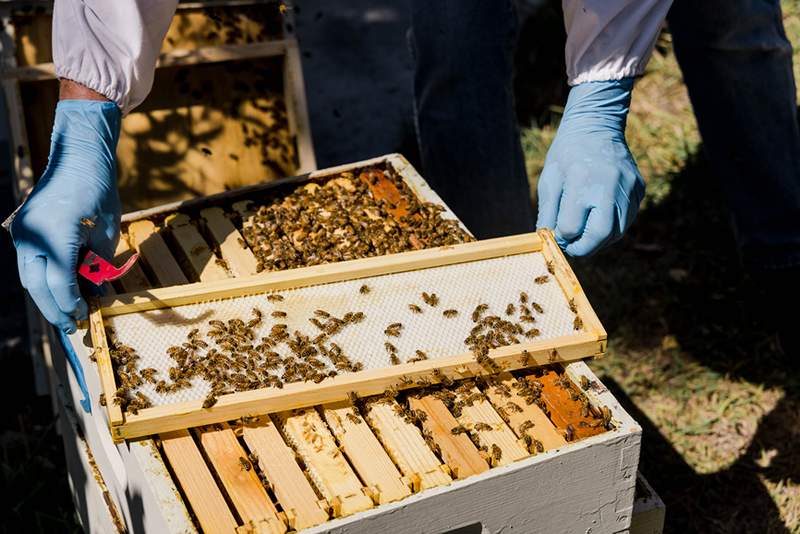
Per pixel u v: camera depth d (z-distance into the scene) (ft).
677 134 17.89
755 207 13.16
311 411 7.55
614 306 14.71
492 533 7.30
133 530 8.14
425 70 11.71
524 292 8.25
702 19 11.97
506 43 11.30
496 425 7.47
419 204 9.57
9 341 14.34
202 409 7.11
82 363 8.44
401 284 8.19
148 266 9.02
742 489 12.05
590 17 9.10
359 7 18.17
